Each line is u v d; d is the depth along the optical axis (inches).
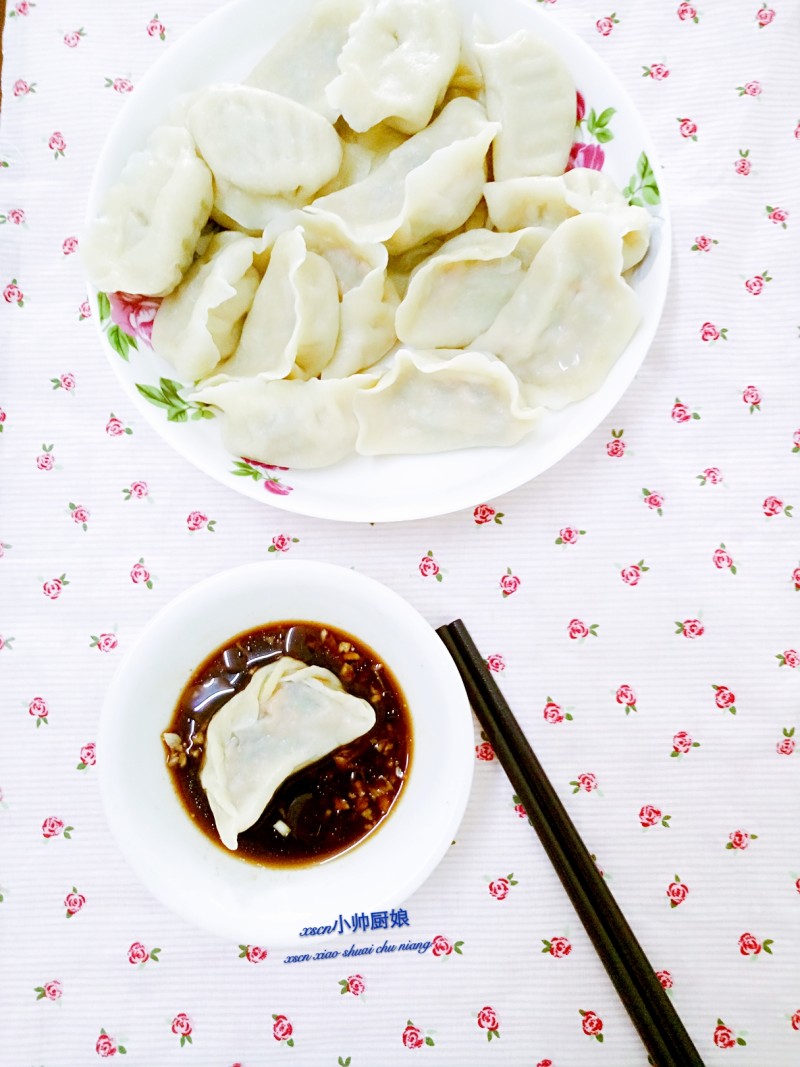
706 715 13.6
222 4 14.7
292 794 13.4
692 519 13.9
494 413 13.5
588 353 13.5
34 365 14.3
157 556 14.0
